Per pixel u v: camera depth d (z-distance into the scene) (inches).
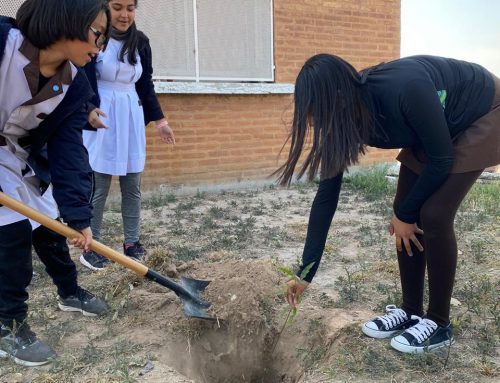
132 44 167.8
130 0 163.3
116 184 283.3
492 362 108.4
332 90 90.4
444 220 104.1
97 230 171.6
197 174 312.3
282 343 130.1
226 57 315.6
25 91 99.3
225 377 132.1
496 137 103.9
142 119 175.9
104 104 165.9
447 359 106.5
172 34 295.0
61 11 92.1
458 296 142.8
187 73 302.8
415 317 121.2
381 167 368.5
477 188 305.3
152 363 113.3
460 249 185.3
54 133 111.5
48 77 101.3
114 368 108.3
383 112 96.5
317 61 92.3
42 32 93.7
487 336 117.6
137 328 129.6
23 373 109.3
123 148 168.6
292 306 114.4
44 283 157.3
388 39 378.9
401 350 111.3
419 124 94.2
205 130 313.0
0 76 96.8
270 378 131.6
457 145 104.1
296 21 339.0
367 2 366.0
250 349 132.3
